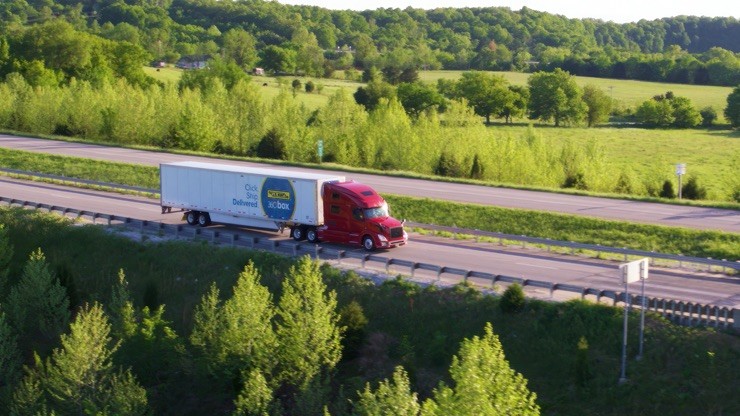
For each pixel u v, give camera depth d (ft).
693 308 101.76
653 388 92.99
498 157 242.99
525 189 201.36
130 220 159.22
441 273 122.42
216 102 297.74
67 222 164.86
